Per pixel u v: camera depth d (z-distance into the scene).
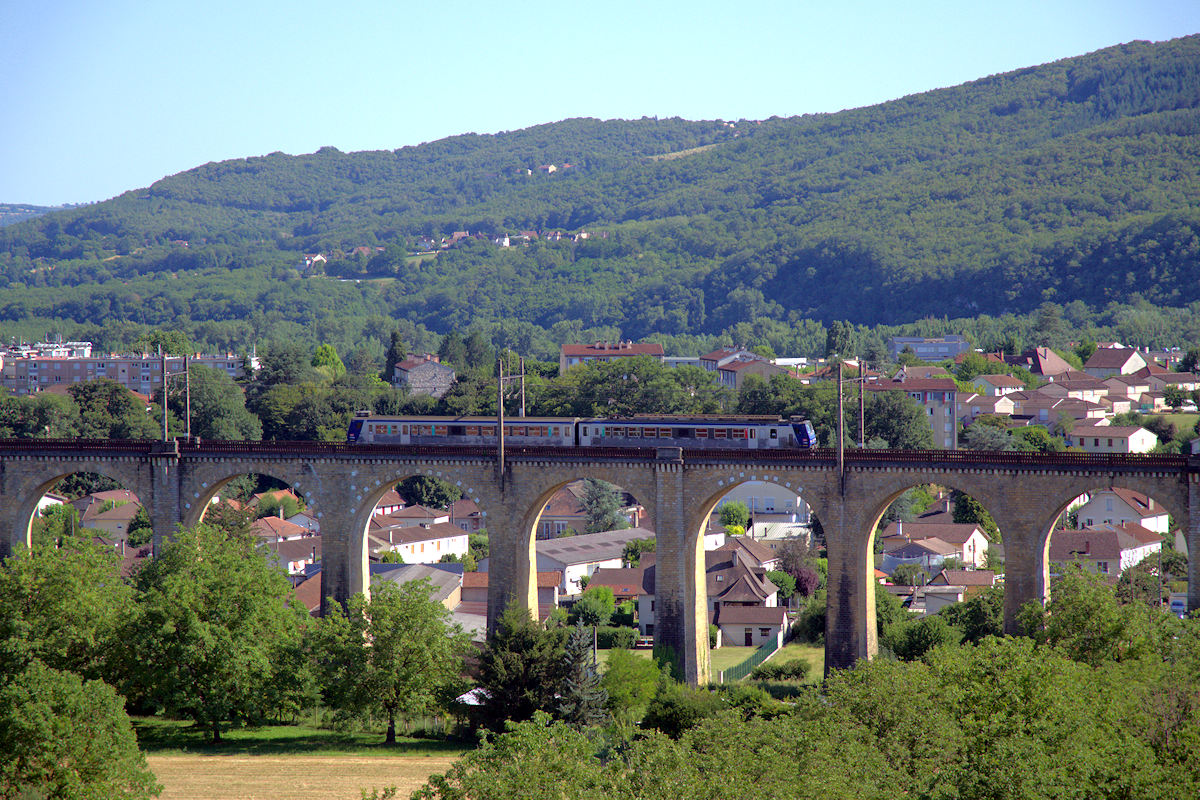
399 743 86.12
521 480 103.12
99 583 90.25
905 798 51.59
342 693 86.75
